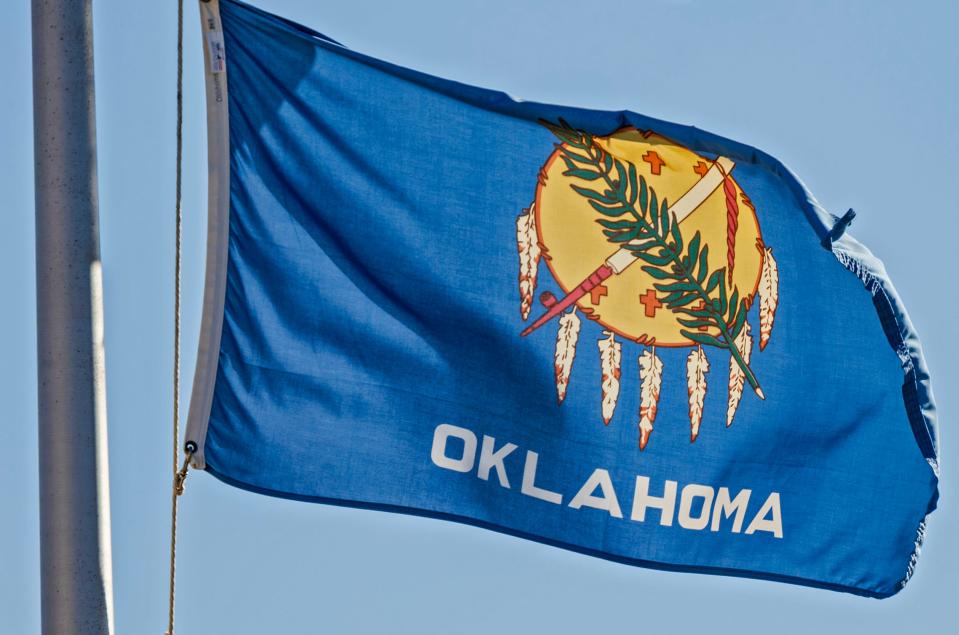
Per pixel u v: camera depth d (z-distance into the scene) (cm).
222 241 2675
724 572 2922
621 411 2836
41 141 2278
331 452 2669
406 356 2717
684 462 2873
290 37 2747
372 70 2784
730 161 2953
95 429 2241
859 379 2997
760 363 2944
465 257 2772
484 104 2828
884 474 3023
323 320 2688
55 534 2209
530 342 2791
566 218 2842
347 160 2741
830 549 2997
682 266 2905
